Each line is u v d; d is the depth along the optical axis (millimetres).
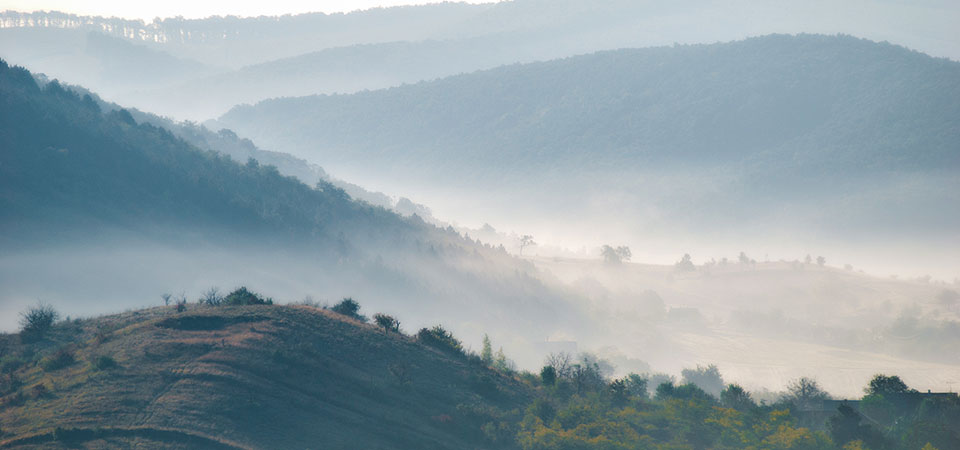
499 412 180625
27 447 137000
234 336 181750
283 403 160625
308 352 180000
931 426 187375
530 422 177375
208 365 167125
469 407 177875
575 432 173000
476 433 168500
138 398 154000
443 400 180250
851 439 185625
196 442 143500
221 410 153500
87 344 183125
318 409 162375
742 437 181750
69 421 144375
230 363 169000
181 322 187625
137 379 160625
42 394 154750
